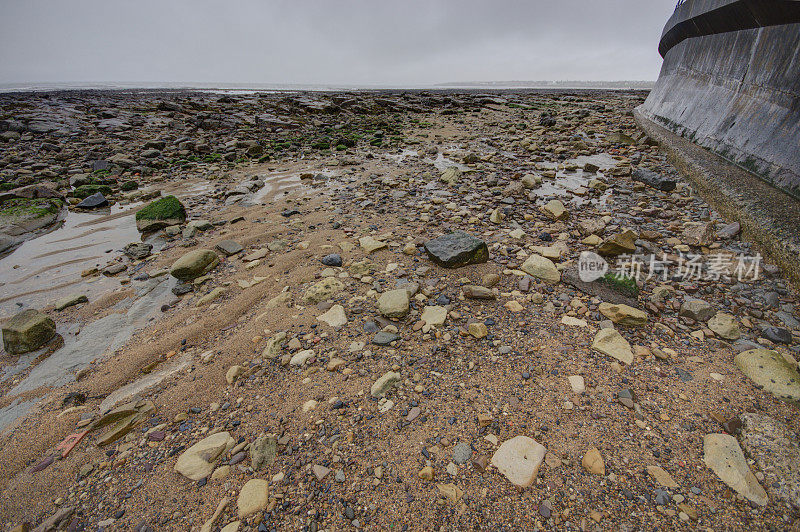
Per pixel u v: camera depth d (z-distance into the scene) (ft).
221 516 7.16
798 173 16.11
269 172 33.96
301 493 7.40
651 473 7.36
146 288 15.78
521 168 31.17
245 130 56.65
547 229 18.80
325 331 11.98
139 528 7.10
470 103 90.38
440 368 10.25
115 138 49.80
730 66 25.23
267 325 12.52
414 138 48.91
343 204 24.03
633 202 22.22
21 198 26.43
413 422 8.73
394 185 27.55
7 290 16.03
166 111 74.43
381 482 7.50
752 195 17.65
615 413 8.68
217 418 9.35
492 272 14.74
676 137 31.68
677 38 40.52
